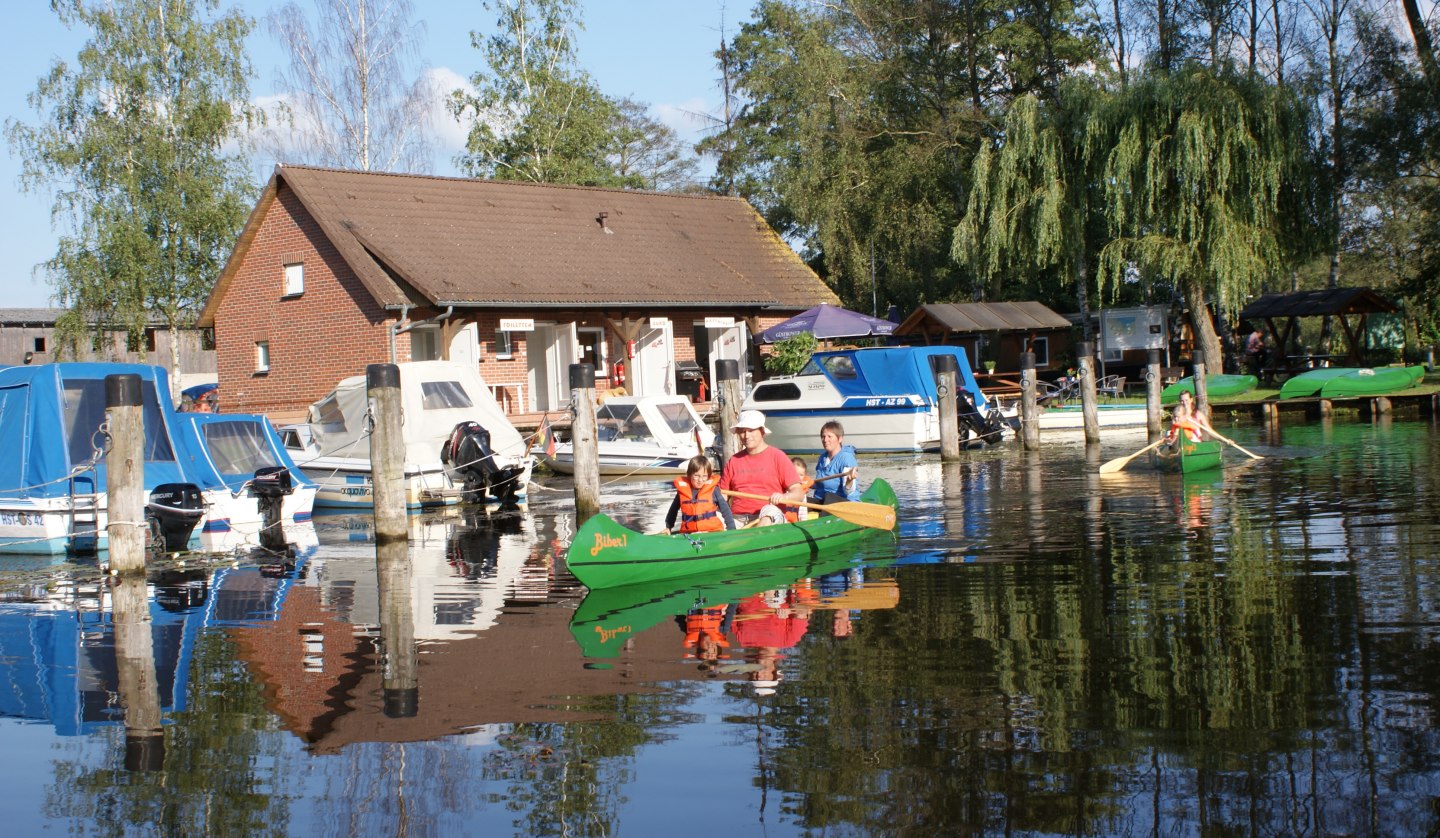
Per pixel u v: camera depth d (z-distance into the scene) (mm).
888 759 6332
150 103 36531
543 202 35156
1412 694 7035
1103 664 7934
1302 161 30625
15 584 13086
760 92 46281
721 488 13648
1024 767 6148
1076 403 32938
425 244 30422
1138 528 13875
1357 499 15453
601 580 11445
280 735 7125
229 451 18719
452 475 19750
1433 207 37375
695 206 38812
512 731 7023
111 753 6910
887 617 9617
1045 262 33938
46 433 15805
